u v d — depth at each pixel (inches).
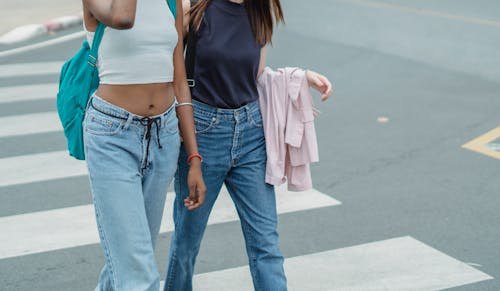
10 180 285.1
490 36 571.5
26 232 238.7
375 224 246.7
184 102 152.3
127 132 140.0
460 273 212.5
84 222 247.0
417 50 526.3
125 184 139.7
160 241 234.7
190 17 155.8
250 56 157.5
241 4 156.7
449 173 295.6
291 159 170.6
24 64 481.1
